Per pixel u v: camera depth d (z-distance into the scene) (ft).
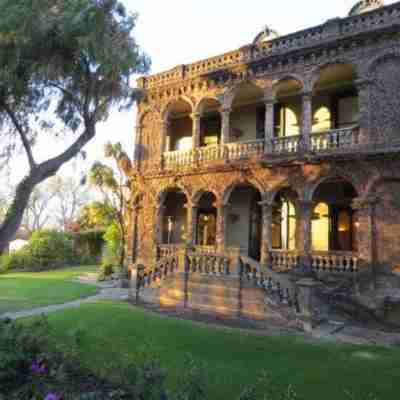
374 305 38.86
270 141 49.73
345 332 32.30
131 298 47.06
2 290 55.67
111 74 31.27
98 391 15.74
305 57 47.85
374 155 41.04
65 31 27.55
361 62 43.55
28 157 30.86
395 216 39.93
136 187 65.21
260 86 51.90
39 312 38.91
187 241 57.00
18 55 26.84
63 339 24.64
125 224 77.00
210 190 55.52
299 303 33.60
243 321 35.91
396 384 19.84
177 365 22.00
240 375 20.72
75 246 111.86
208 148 56.34
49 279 72.54
